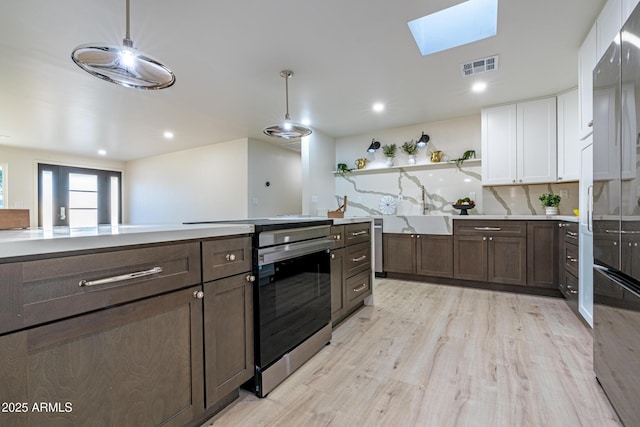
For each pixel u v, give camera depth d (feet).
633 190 3.85
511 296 10.61
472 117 13.41
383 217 13.25
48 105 11.23
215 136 16.29
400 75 9.23
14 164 17.71
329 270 7.23
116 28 6.66
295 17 6.39
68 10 5.99
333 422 4.53
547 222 10.27
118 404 3.35
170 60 8.18
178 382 3.97
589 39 7.03
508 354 6.47
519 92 10.73
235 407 4.90
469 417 4.58
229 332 4.71
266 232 5.32
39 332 2.77
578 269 8.12
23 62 8.09
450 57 8.18
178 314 3.98
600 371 5.11
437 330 7.80
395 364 6.17
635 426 3.92
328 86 9.97
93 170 21.11
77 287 3.01
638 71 3.71
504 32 7.07
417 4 6.03
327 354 6.65
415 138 14.66
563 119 10.75
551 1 6.03
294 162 20.27
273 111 12.32
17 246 2.59
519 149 11.60
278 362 5.54
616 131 4.36
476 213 13.35
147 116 12.71
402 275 13.17
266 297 5.31
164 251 3.80
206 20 6.44
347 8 6.13
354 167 16.38
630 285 4.14
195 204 18.98
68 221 19.77
